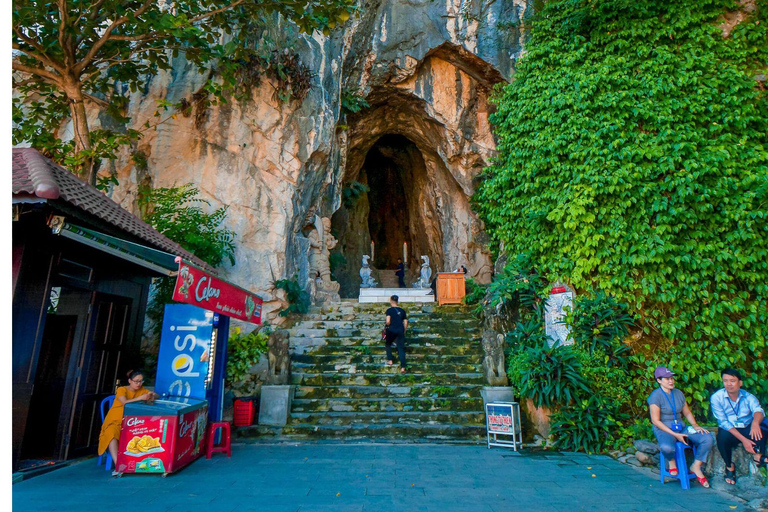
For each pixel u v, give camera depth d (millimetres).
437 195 15727
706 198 6922
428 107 13055
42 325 4531
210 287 4637
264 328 9125
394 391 7008
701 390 6344
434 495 3832
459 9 12164
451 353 8133
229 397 7023
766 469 3936
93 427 5387
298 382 7289
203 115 10336
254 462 4957
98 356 5578
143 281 6492
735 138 7539
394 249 20812
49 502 3545
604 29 9062
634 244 7098
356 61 12461
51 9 6996
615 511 3484
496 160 10781
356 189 15961
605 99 8133
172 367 5484
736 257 6613
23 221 4367
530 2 11688
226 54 8430
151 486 4035
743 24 8406
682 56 8312
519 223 8883
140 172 10172
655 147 7430
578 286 7469
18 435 4312
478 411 6633
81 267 5215
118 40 7863
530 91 9234
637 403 6344
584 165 7883
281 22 10578
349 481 4238
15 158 4488
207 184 10117
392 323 7590
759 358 6441
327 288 11836
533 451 5672
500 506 3564
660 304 6918
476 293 10391
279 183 10391
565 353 6395
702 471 4340
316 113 10812
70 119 10195
